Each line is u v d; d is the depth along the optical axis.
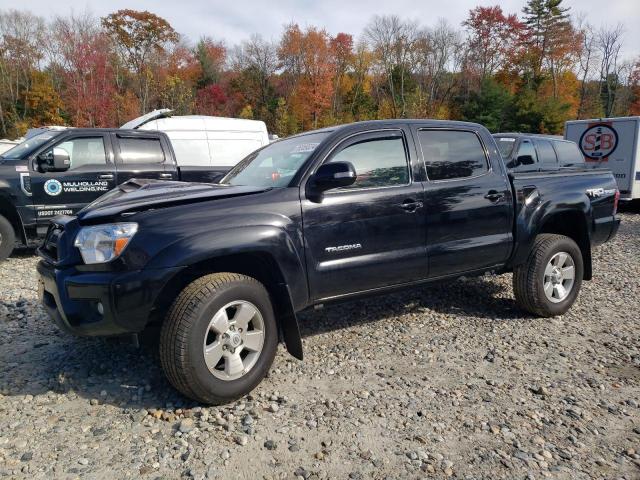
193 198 3.27
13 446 2.76
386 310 5.15
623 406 3.25
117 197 3.60
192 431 2.90
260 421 3.02
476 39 58.44
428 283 4.20
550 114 40.88
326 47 53.28
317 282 3.56
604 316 5.06
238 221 3.22
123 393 3.37
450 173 4.28
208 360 3.07
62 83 41.03
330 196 3.64
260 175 4.05
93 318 3.08
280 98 53.47
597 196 5.26
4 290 5.89
